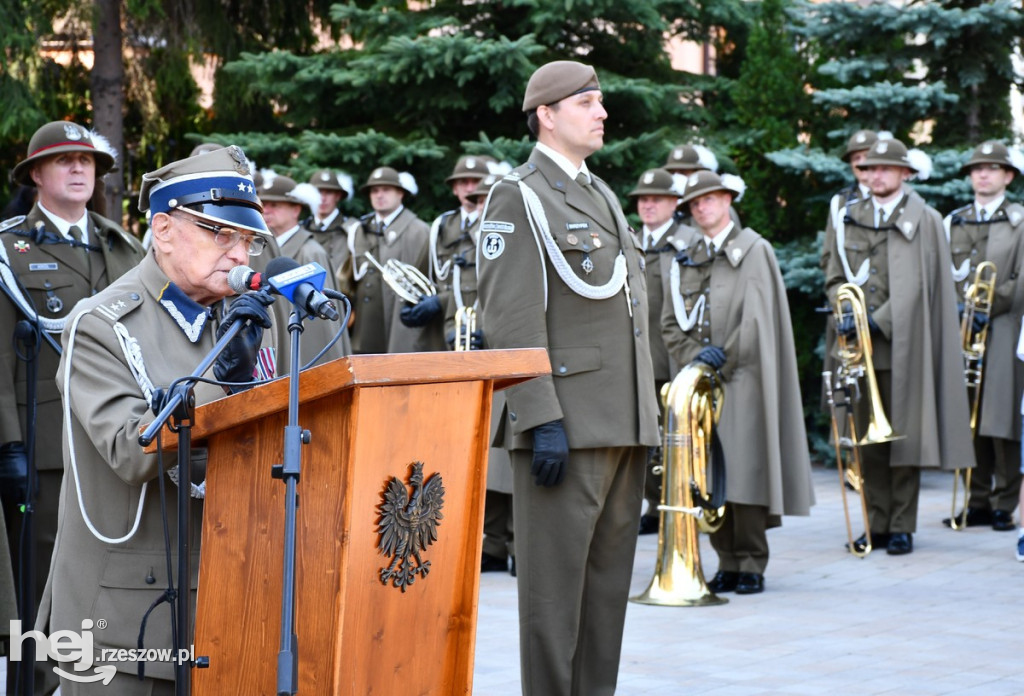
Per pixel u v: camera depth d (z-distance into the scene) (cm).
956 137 1365
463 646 339
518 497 484
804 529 1021
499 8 1430
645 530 1031
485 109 1436
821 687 567
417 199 1443
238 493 308
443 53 1333
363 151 1384
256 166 1480
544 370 349
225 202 346
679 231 1050
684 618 721
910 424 916
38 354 502
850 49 1398
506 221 481
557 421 468
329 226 1262
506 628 698
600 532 496
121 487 339
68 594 343
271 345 385
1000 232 1059
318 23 1653
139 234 1689
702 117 1463
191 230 345
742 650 641
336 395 294
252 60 1435
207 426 301
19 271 543
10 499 529
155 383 337
